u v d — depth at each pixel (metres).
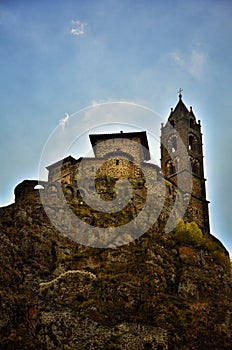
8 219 78.06
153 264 74.44
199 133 111.25
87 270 71.56
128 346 61.09
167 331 63.50
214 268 81.31
